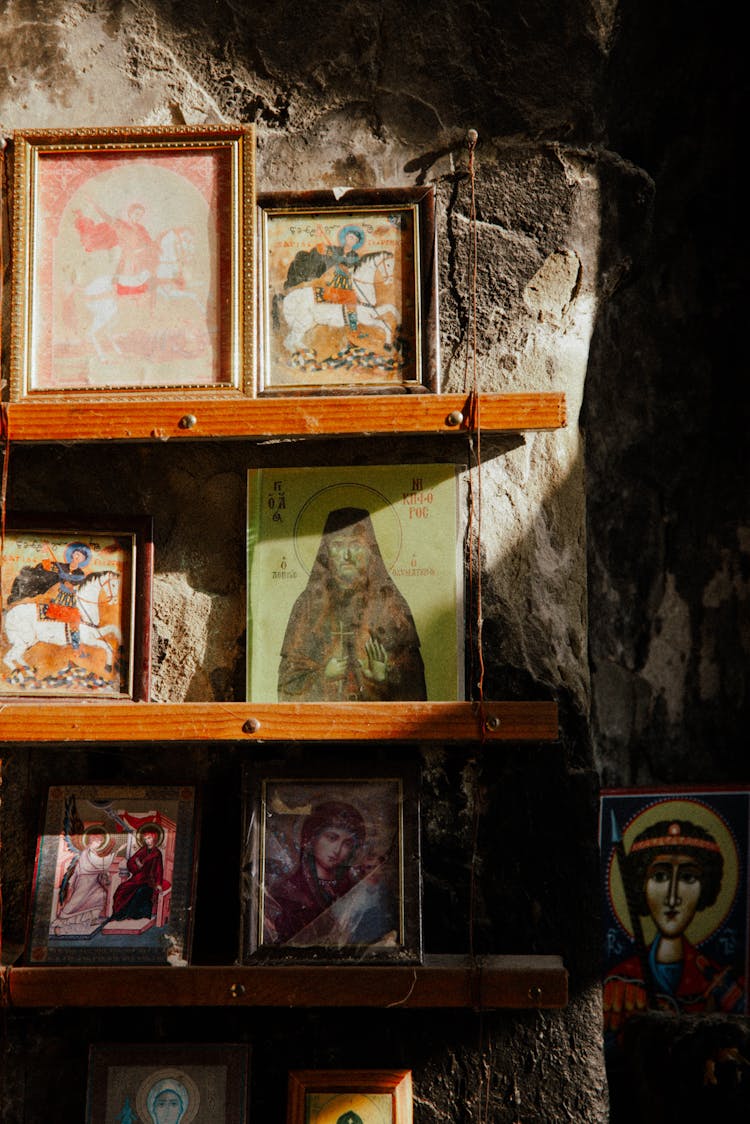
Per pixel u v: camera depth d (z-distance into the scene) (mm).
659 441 2139
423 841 1543
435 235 1577
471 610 1561
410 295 1550
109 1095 1479
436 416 1489
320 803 1503
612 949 2029
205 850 1544
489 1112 1502
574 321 1616
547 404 1481
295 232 1567
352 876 1481
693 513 2152
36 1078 1514
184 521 1594
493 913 1531
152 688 1572
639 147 2064
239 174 1555
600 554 2088
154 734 1466
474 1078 1506
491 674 1554
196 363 1539
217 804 1554
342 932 1463
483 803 1547
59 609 1534
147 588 1548
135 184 1564
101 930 1471
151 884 1488
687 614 2143
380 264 1559
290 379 1544
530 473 1597
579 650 1586
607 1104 1515
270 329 1555
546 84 1617
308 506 1556
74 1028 1520
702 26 2064
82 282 1555
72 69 1630
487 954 1521
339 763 1515
